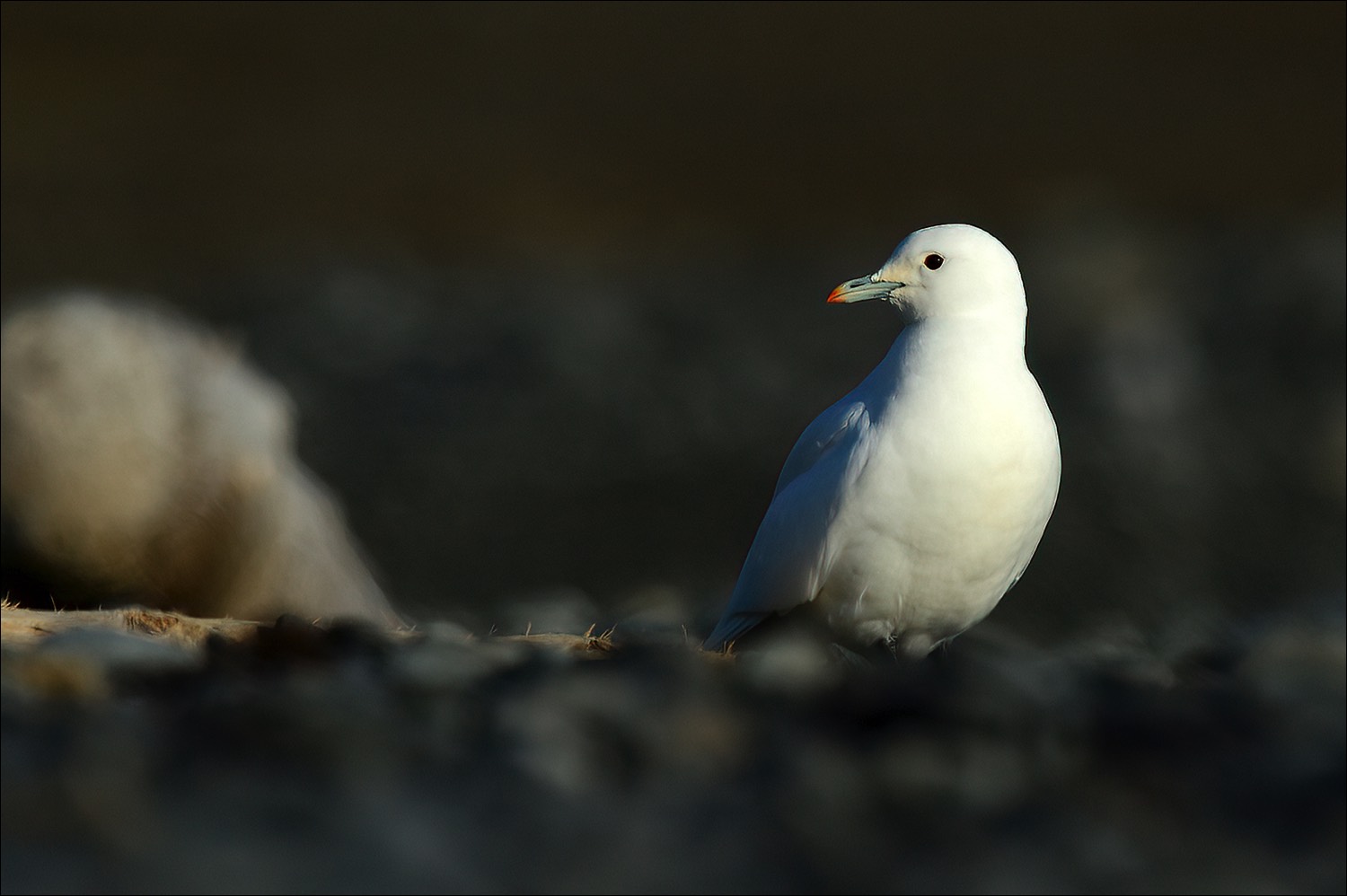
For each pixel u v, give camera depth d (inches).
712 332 1469.0
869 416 374.3
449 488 1147.9
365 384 1342.3
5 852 209.3
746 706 289.9
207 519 495.8
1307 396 1283.2
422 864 210.7
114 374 486.0
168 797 230.1
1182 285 1501.0
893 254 384.2
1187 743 273.4
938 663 373.1
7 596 498.3
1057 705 291.7
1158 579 1020.5
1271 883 215.5
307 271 1594.5
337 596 525.7
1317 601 797.2
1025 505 368.5
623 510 1116.5
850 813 235.8
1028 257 1596.9
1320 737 277.9
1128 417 1235.9
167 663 305.9
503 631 553.9
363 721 256.2
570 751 256.7
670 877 211.2
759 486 1167.0
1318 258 1503.4
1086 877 215.9
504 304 1524.4
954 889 209.9
